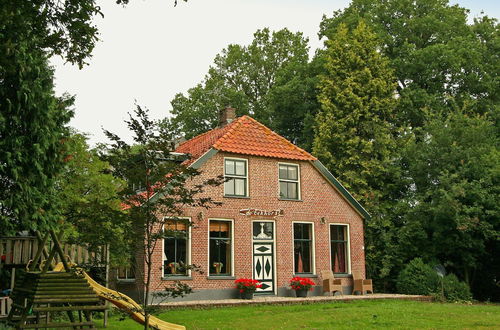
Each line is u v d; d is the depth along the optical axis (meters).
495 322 14.95
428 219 27.23
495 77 33.28
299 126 39.59
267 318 15.97
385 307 18.98
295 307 19.19
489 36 35.66
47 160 11.22
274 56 43.88
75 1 9.79
